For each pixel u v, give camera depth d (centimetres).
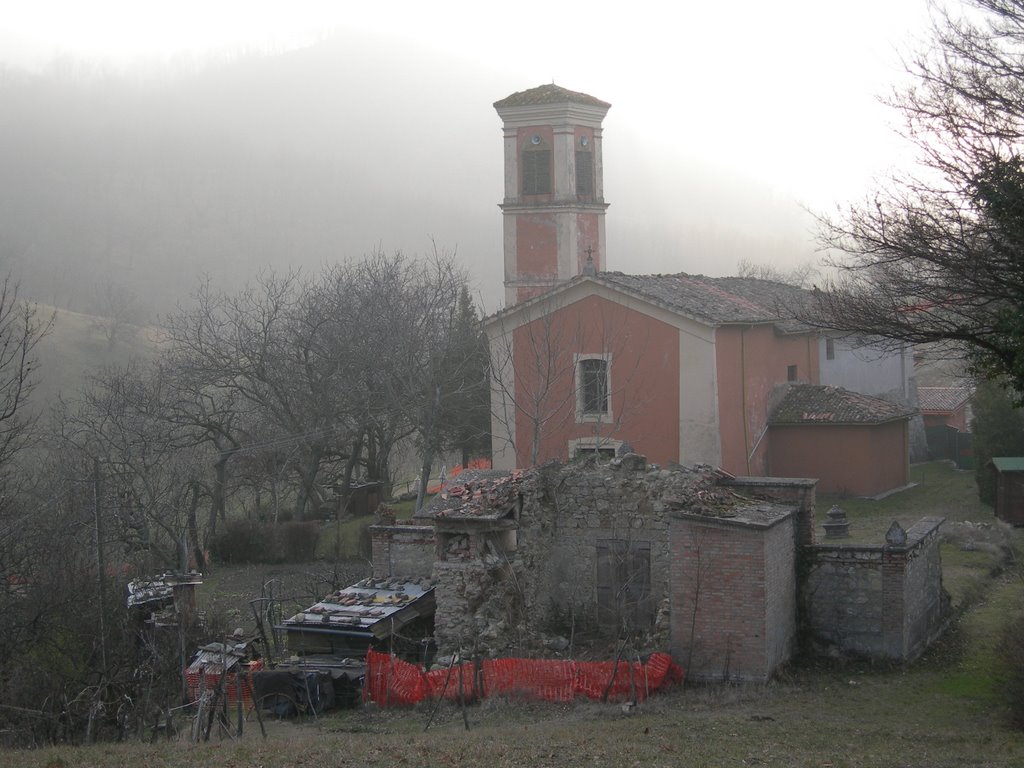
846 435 3838
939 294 1698
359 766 1305
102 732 1788
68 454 3469
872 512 3578
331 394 4366
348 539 3944
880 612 2042
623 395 3691
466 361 4394
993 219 1598
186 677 1944
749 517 1955
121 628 2078
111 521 3158
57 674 1923
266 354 4362
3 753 1447
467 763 1315
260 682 1880
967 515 3459
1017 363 1588
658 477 2161
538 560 2177
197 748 1464
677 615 1967
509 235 4875
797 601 2098
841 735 1535
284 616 2655
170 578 2491
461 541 2053
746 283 4497
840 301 1864
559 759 1338
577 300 3775
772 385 4000
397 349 4356
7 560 2294
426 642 2064
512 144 4850
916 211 1672
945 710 1725
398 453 5616
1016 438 3534
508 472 2436
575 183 4816
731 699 1791
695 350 3603
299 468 4362
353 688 1944
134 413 4006
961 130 1625
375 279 4747
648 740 1481
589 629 2192
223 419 4384
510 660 1862
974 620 2353
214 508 3997
